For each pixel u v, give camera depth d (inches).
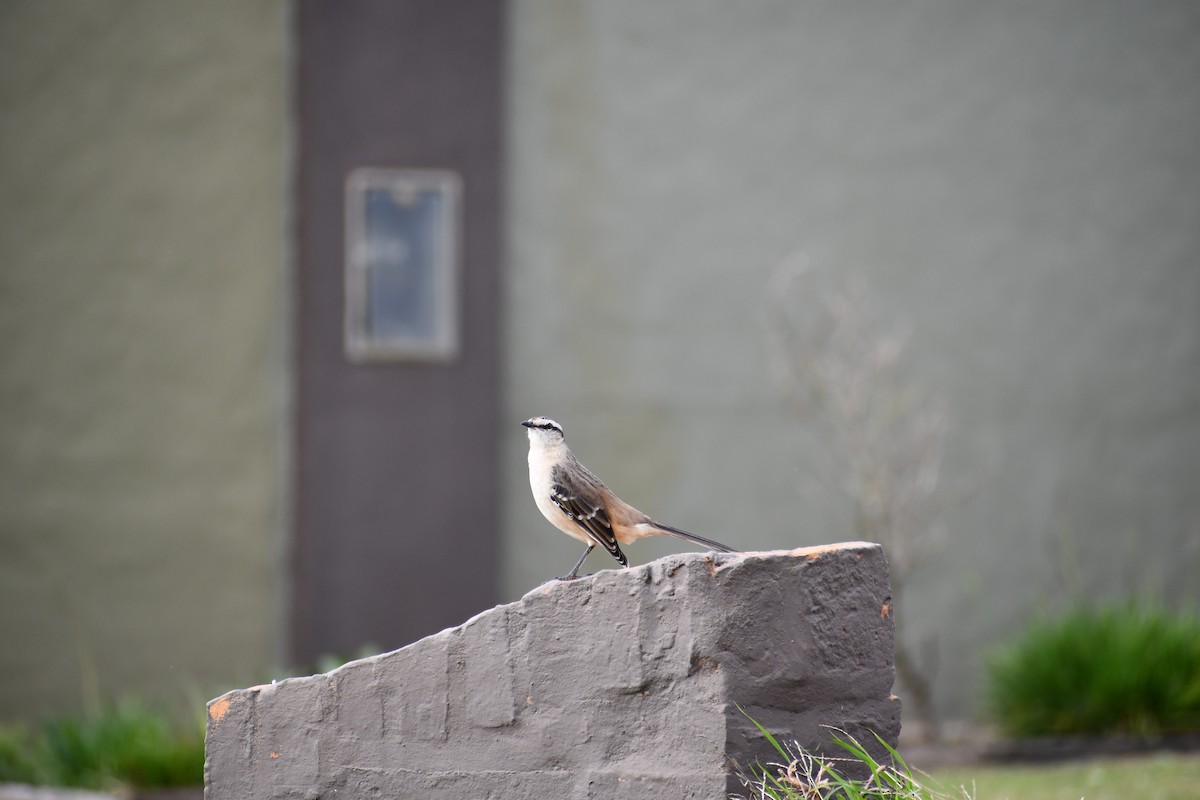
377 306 595.8
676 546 602.5
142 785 448.5
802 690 203.2
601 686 203.5
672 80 609.3
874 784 208.1
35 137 587.8
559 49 604.7
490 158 596.4
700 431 605.9
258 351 593.3
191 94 590.9
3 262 587.2
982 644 606.2
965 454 613.6
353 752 222.2
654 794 197.2
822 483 603.5
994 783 408.8
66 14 588.4
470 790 211.9
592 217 606.9
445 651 217.0
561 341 605.6
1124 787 386.9
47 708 582.2
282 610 590.2
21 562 585.0
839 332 572.7
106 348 589.9
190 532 588.7
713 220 610.5
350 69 590.2
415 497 592.7
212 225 591.5
